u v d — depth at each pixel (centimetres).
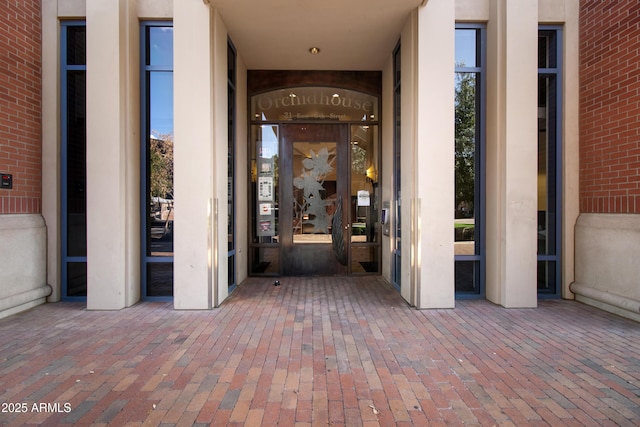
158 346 358
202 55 473
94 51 478
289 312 468
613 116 475
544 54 554
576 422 239
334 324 423
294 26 528
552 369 312
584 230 515
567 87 534
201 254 477
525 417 244
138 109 525
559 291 543
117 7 478
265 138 697
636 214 446
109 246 479
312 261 695
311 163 696
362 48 600
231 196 595
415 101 491
